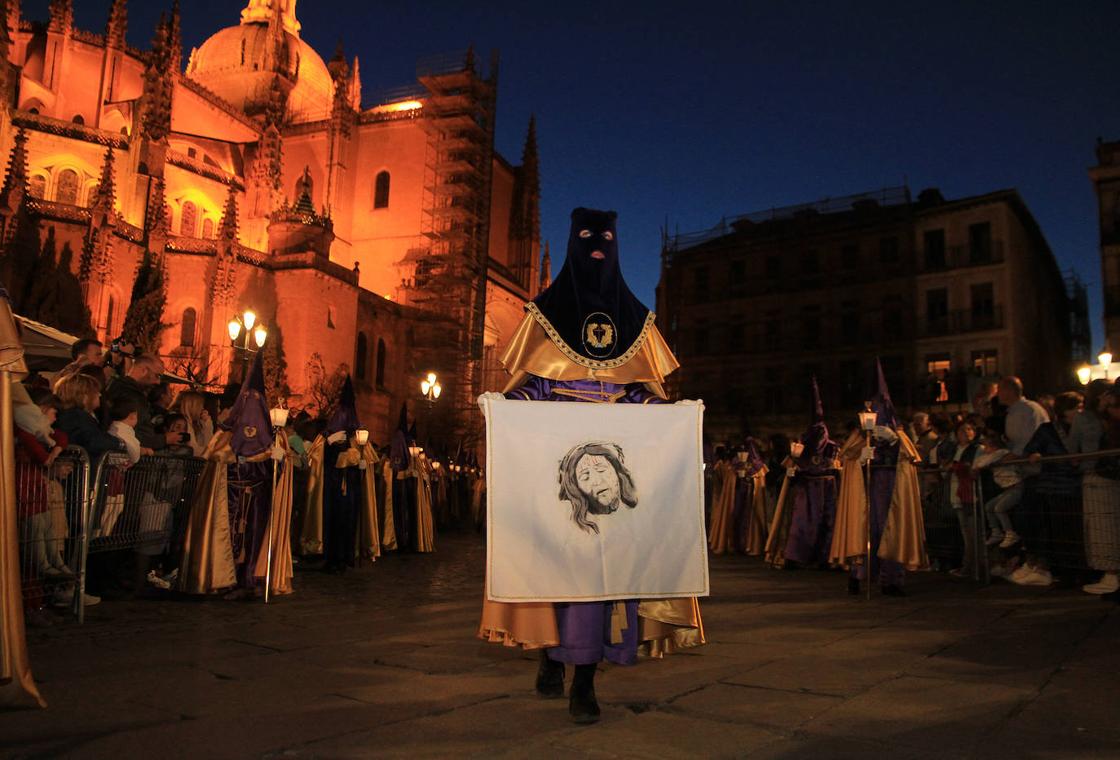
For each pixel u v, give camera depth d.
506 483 4.09
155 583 9.31
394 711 4.09
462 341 53.47
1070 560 9.33
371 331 49.56
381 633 6.52
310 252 44.66
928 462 12.34
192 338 42.88
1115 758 3.22
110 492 7.74
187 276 43.03
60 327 36.84
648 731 3.72
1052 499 9.57
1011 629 6.27
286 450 9.07
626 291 4.66
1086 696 4.18
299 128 58.84
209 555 8.34
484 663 5.28
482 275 56.53
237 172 53.06
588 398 4.44
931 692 4.33
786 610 7.69
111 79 49.88
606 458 4.23
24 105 46.12
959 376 45.44
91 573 8.88
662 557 4.23
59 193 42.69
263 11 67.75
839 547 9.29
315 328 44.25
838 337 49.66
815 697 4.28
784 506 13.18
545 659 4.41
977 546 10.33
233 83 62.50
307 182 58.09
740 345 52.81
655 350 4.63
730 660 5.29
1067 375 59.34
